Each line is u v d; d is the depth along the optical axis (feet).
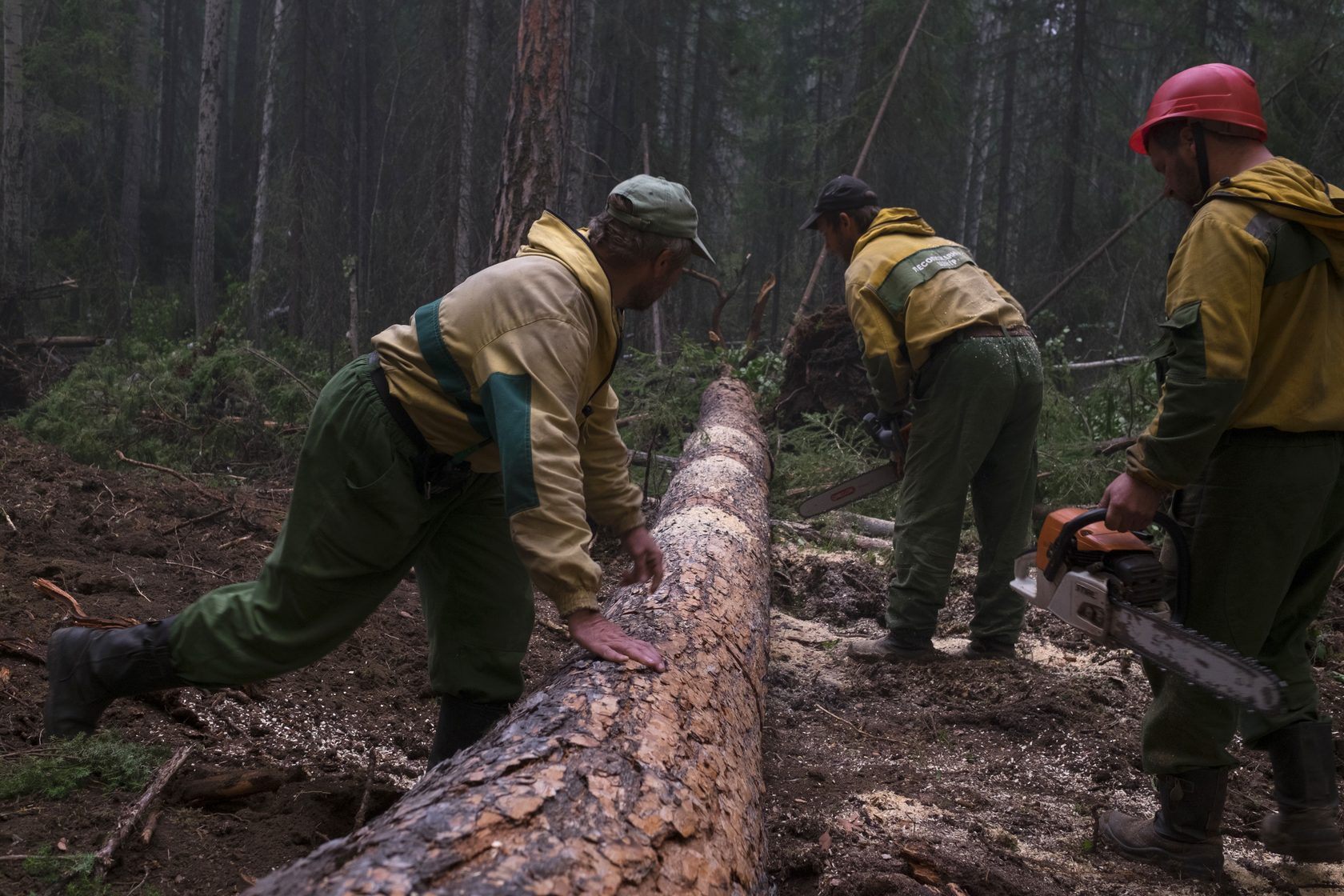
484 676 7.74
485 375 5.94
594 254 6.38
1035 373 12.70
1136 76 76.48
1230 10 51.93
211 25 50.88
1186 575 7.50
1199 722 7.64
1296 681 7.98
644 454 20.08
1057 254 50.62
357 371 6.77
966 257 13.08
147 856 6.25
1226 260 6.92
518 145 19.31
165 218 71.20
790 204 70.33
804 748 10.41
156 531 13.75
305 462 6.85
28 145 54.24
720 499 11.66
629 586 7.98
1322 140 37.24
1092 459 19.67
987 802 9.14
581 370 6.07
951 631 14.70
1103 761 10.13
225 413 23.07
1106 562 7.30
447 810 4.07
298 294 50.19
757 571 9.70
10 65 47.60
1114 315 47.88
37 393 30.01
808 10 77.15
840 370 23.53
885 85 47.09
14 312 33.94
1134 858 8.11
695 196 62.69
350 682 9.84
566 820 4.20
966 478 12.56
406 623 11.94
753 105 64.69
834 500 14.06
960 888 7.22
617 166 56.70
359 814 6.95
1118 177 52.16
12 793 6.59
